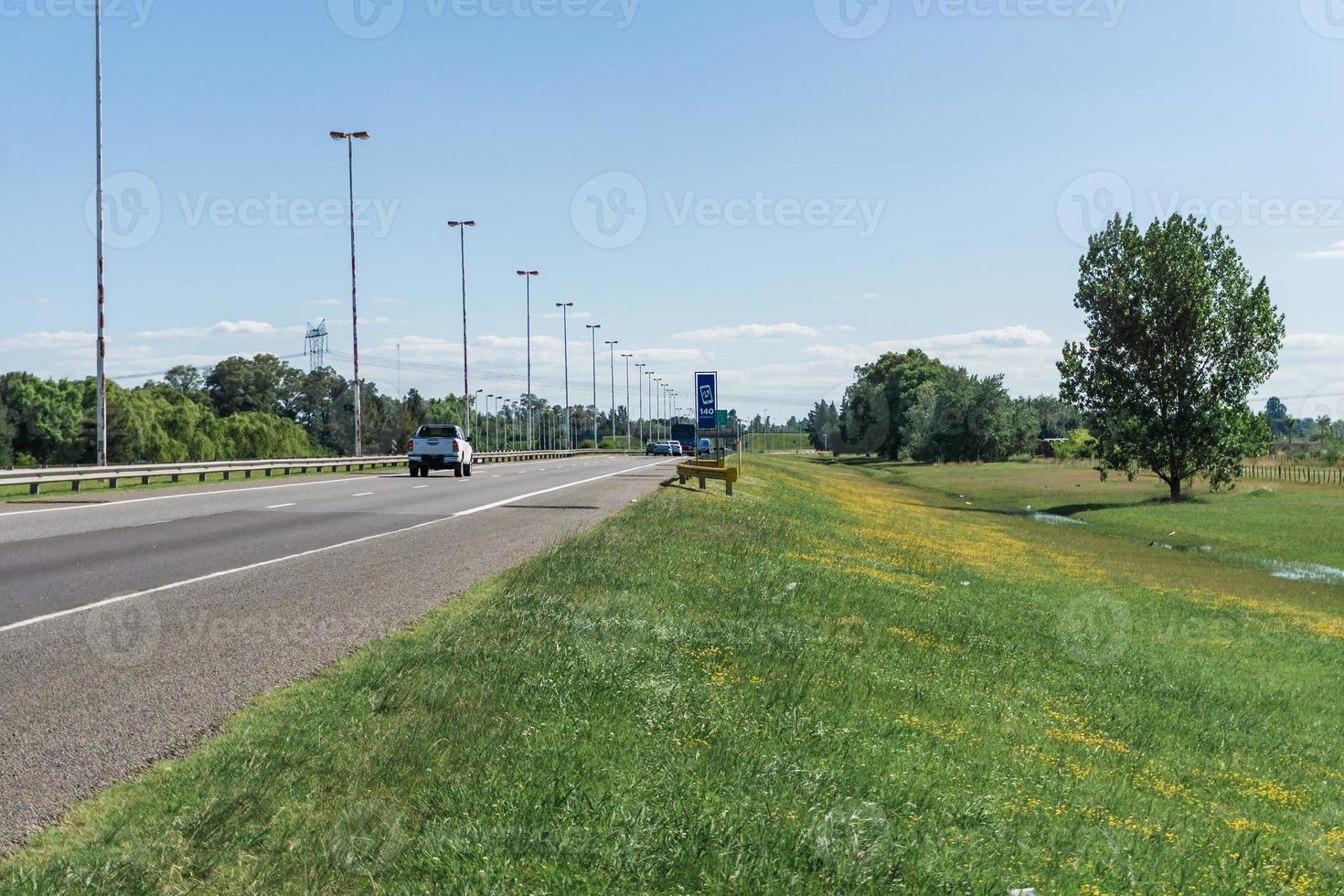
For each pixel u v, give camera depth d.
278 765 5.82
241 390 178.38
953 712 10.65
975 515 53.88
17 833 4.96
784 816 5.99
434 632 9.59
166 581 12.45
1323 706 15.64
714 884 5.02
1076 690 14.01
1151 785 9.95
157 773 5.79
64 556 14.85
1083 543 41.34
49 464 114.94
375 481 39.38
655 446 120.06
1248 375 64.38
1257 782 10.92
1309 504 59.72
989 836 6.84
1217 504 60.94
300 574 13.33
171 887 4.50
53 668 7.98
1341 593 30.39
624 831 5.42
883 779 7.48
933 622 16.30
